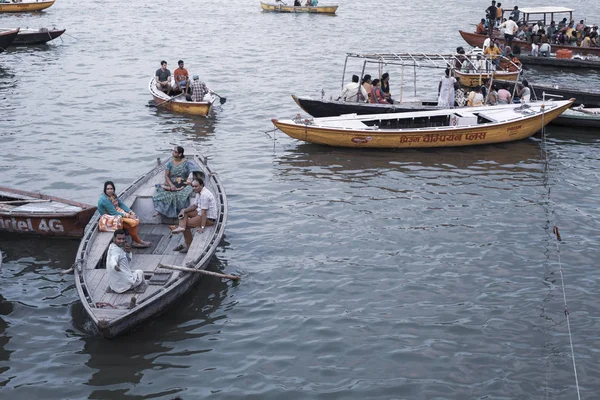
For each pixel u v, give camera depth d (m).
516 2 62.66
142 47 39.25
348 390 11.16
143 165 20.88
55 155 21.55
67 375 11.42
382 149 22.44
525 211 17.83
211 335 12.54
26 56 36.44
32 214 15.47
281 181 19.73
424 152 22.33
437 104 24.89
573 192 19.22
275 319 13.05
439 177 20.14
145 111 26.47
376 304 13.56
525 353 12.13
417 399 10.99
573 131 24.95
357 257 15.35
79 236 15.80
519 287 14.21
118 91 29.41
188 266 13.29
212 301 13.59
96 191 18.92
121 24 47.31
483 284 14.30
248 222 17.08
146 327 12.70
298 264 15.04
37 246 15.64
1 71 33.00
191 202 15.67
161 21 49.06
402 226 16.86
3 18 48.78
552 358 12.01
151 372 11.53
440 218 17.33
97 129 24.20
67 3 56.91
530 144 23.38
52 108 26.70
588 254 15.61
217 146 22.73
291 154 21.98
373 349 12.18
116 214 14.59
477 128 22.34
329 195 18.75
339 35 44.84
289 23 49.44
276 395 11.03
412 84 32.19
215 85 30.97
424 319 13.08
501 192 19.09
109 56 36.75
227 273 14.61
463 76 29.06
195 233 14.55
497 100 25.28
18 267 14.72
